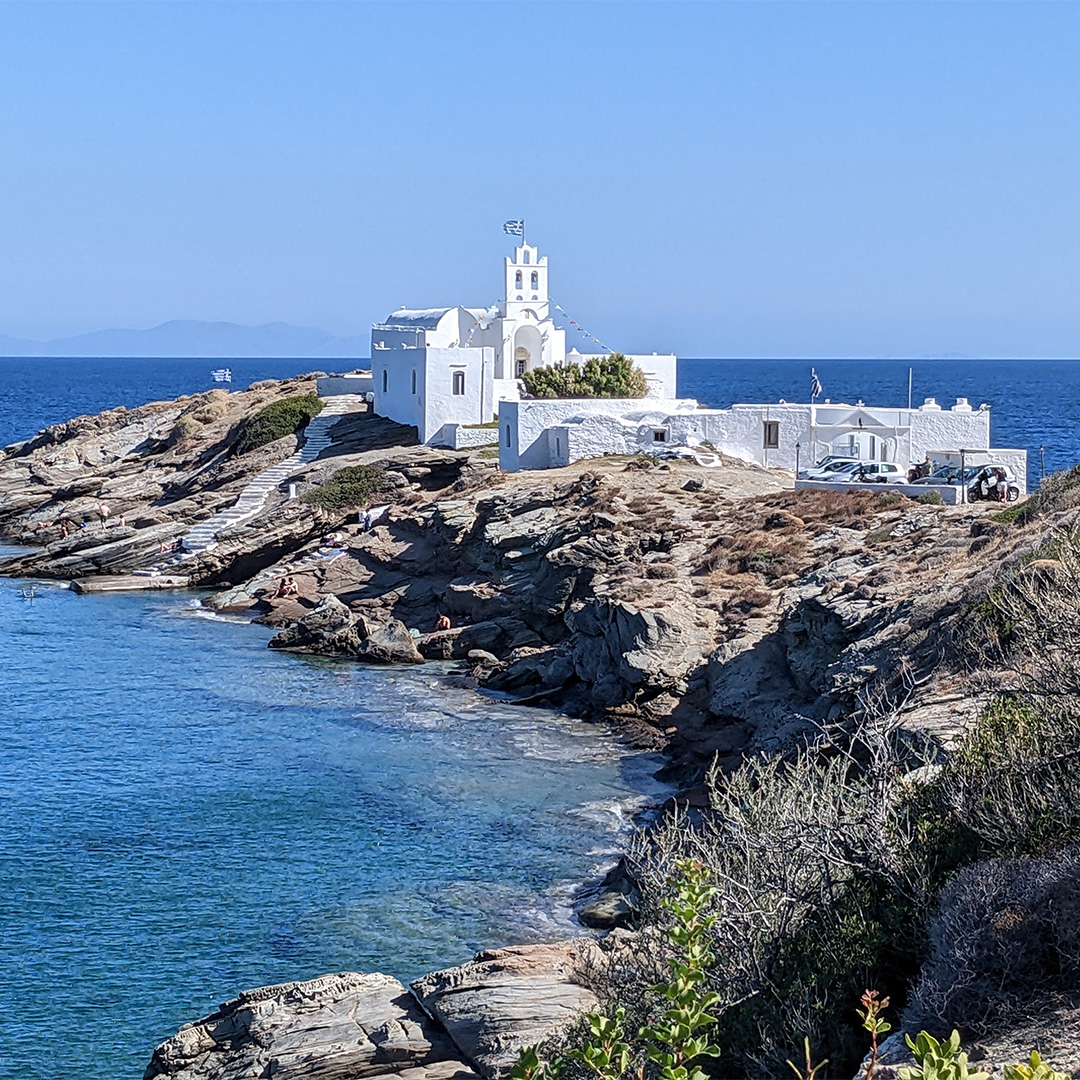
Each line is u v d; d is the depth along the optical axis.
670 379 104.88
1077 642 22.30
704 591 56.72
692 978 14.75
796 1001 18.86
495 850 38.56
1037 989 16.98
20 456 132.00
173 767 47.28
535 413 86.81
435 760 48.09
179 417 123.88
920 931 19.11
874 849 20.58
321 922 33.47
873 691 38.75
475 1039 24.59
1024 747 21.06
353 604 73.50
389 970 30.73
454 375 97.44
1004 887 18.02
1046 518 47.56
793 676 48.03
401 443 99.62
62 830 40.41
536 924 33.19
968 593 40.12
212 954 31.69
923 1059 11.42
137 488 107.31
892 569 50.25
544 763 47.62
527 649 63.25
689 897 16.59
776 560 58.38
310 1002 26.33
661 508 68.44
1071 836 19.42
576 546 64.19
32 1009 28.95
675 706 51.34
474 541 72.62
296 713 55.31
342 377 118.19
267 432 105.44
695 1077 13.42
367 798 43.59
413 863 37.53
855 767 31.88
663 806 40.78
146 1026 28.28
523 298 107.75
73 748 49.88
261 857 38.09
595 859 37.75
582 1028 21.06
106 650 68.50
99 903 34.69
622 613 54.56
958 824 20.95
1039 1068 11.04
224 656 67.12
